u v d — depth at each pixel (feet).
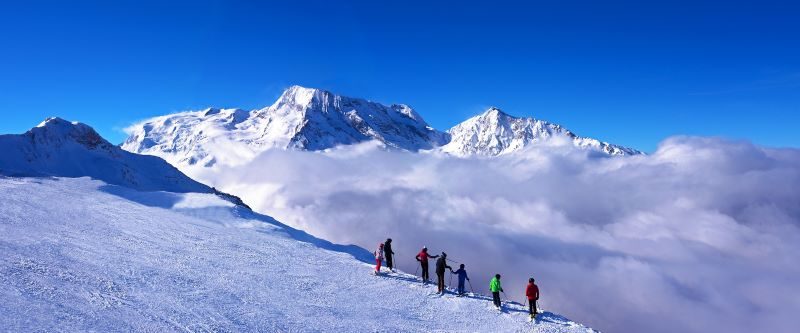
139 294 53.01
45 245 67.21
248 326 49.24
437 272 78.84
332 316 59.06
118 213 109.91
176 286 58.85
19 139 228.22
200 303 53.83
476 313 69.41
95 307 45.88
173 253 77.41
